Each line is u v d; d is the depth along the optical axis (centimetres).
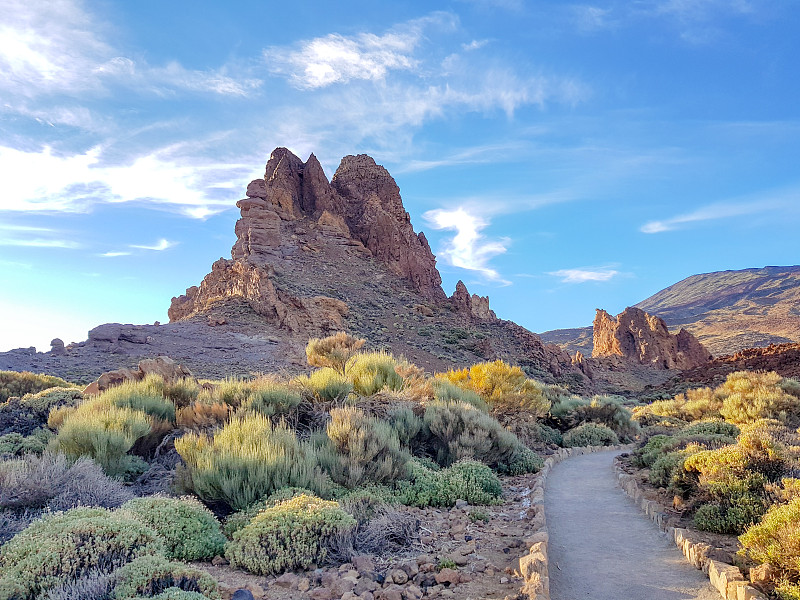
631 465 1374
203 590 493
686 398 3544
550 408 2575
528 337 8588
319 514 673
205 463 845
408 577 588
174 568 504
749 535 579
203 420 1227
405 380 1717
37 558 502
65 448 991
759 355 5259
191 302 7988
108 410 1189
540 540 687
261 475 827
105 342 5034
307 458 935
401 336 6844
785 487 717
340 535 661
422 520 840
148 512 679
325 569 616
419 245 10606
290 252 8562
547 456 1691
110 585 481
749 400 2144
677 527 770
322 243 9081
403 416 1338
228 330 5931
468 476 1050
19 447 1091
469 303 9281
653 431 1614
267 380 1477
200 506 733
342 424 1065
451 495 976
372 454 1000
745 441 848
